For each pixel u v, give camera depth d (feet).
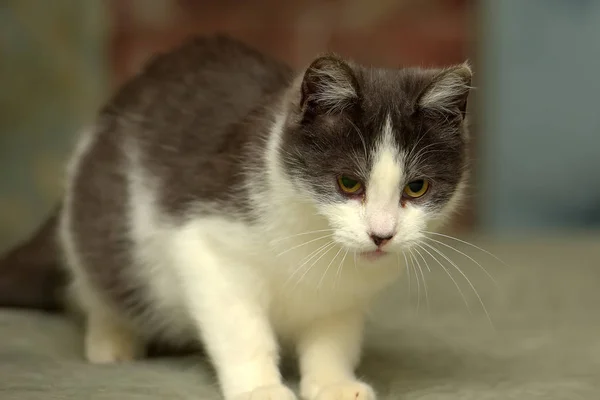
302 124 7.15
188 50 9.30
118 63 16.57
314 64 6.98
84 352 8.86
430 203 7.28
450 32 16.89
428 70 7.57
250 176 7.42
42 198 16.21
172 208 7.82
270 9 16.78
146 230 8.21
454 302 11.73
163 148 8.26
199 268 7.42
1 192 16.21
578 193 17.63
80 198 8.89
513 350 9.21
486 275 13.34
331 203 7.04
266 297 7.54
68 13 16.20
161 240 7.98
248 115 7.98
